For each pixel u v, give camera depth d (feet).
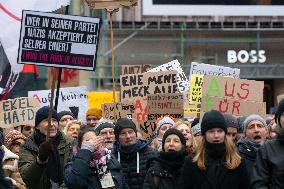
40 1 44.04
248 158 31.07
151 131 44.06
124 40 107.76
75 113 51.88
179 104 44.04
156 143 37.63
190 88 46.09
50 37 31.81
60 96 51.80
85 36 32.14
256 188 27.27
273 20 112.68
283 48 112.57
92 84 103.60
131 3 42.70
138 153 33.35
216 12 112.06
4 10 45.03
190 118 47.60
